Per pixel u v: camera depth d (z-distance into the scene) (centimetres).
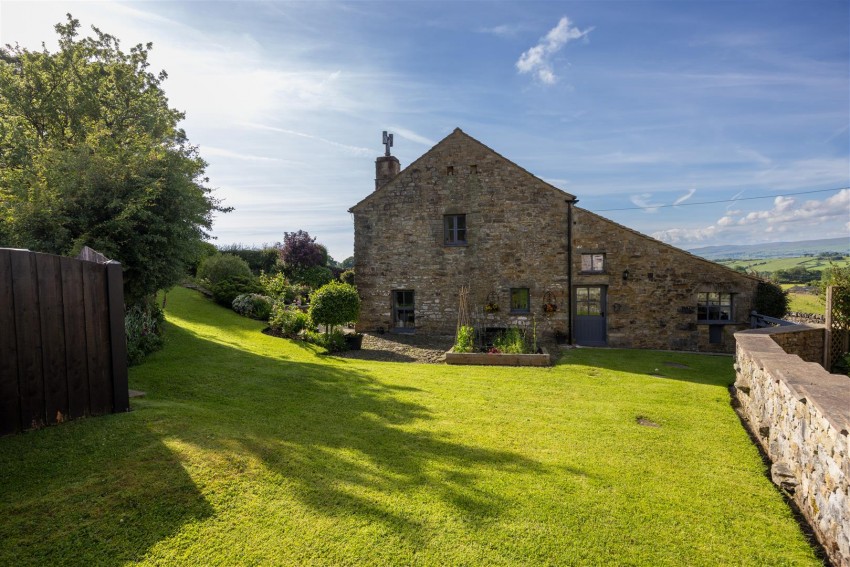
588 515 358
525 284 1459
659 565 302
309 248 2798
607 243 1402
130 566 272
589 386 825
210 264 2128
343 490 373
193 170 1085
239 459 405
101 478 355
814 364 509
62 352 446
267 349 1152
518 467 443
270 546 298
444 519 340
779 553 322
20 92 1060
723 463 473
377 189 1577
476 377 892
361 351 1272
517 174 1454
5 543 279
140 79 1217
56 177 802
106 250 806
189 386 679
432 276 1525
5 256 400
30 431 416
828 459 334
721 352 1330
